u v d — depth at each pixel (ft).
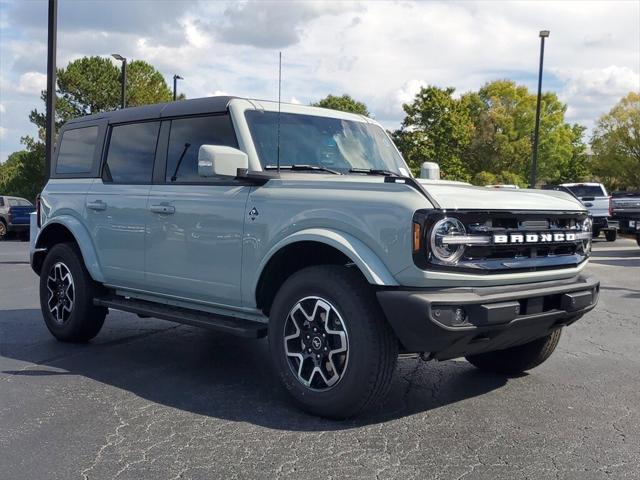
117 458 12.25
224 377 17.84
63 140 22.67
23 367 18.71
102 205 19.81
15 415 14.58
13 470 11.71
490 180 172.14
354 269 14.25
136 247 18.67
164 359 19.80
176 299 18.21
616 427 14.14
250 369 18.72
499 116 185.06
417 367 19.20
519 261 14.32
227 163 15.24
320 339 14.26
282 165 16.61
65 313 21.59
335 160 17.72
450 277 13.19
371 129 19.75
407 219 13.12
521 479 11.43
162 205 17.76
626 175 180.55
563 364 19.62
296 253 15.49
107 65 139.23
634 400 16.07
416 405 15.56
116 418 14.44
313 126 18.03
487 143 185.47
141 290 19.06
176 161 18.12
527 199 15.11
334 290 13.88
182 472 11.65
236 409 15.10
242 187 16.14
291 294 14.66
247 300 15.92
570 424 14.29
